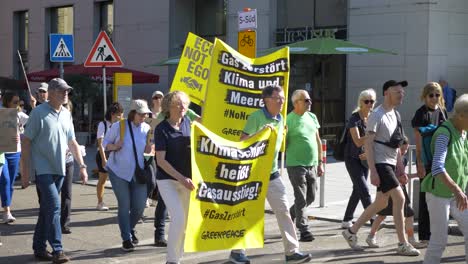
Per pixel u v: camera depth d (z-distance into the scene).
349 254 7.82
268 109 6.95
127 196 8.09
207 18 27.09
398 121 7.56
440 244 6.23
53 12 33.22
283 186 7.02
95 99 24.78
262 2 23.78
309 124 8.48
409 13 20.36
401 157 7.98
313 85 22.86
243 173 6.52
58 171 7.44
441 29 20.30
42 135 7.34
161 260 7.75
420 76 20.25
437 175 6.02
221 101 7.74
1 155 9.07
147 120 10.00
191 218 6.27
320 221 10.08
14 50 35.38
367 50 17.09
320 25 22.84
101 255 7.97
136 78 22.72
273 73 7.95
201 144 6.27
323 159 11.06
